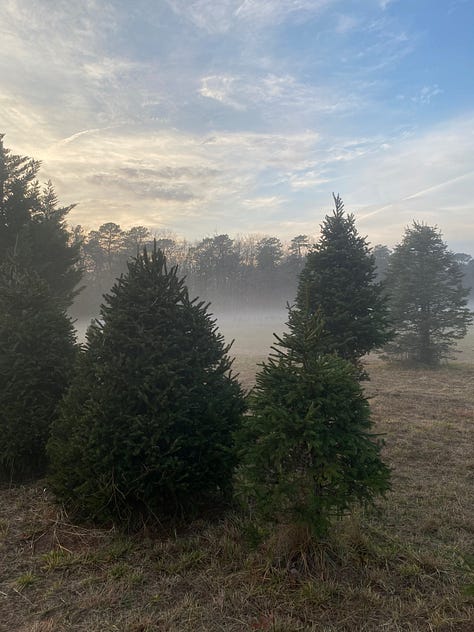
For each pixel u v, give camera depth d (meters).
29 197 13.96
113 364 4.79
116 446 4.44
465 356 23.52
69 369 6.41
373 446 3.96
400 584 3.79
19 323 6.28
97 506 4.49
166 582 3.81
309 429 3.69
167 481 4.39
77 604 3.52
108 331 4.96
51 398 6.21
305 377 3.88
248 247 72.50
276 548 4.09
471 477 6.53
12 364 6.19
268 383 4.11
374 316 9.16
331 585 3.68
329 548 4.10
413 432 8.84
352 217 10.20
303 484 3.85
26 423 6.02
